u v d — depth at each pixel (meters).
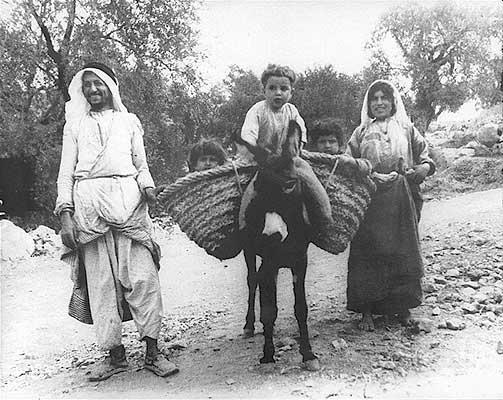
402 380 4.11
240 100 6.68
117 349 4.72
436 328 4.87
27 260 8.48
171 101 7.77
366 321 4.97
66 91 9.11
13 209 9.41
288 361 4.51
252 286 5.08
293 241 4.11
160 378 4.50
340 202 4.42
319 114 6.19
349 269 4.97
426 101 6.92
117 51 8.36
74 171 4.66
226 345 4.98
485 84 6.98
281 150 4.21
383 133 4.91
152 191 4.67
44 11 8.76
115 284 4.61
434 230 7.21
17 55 8.94
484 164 10.02
